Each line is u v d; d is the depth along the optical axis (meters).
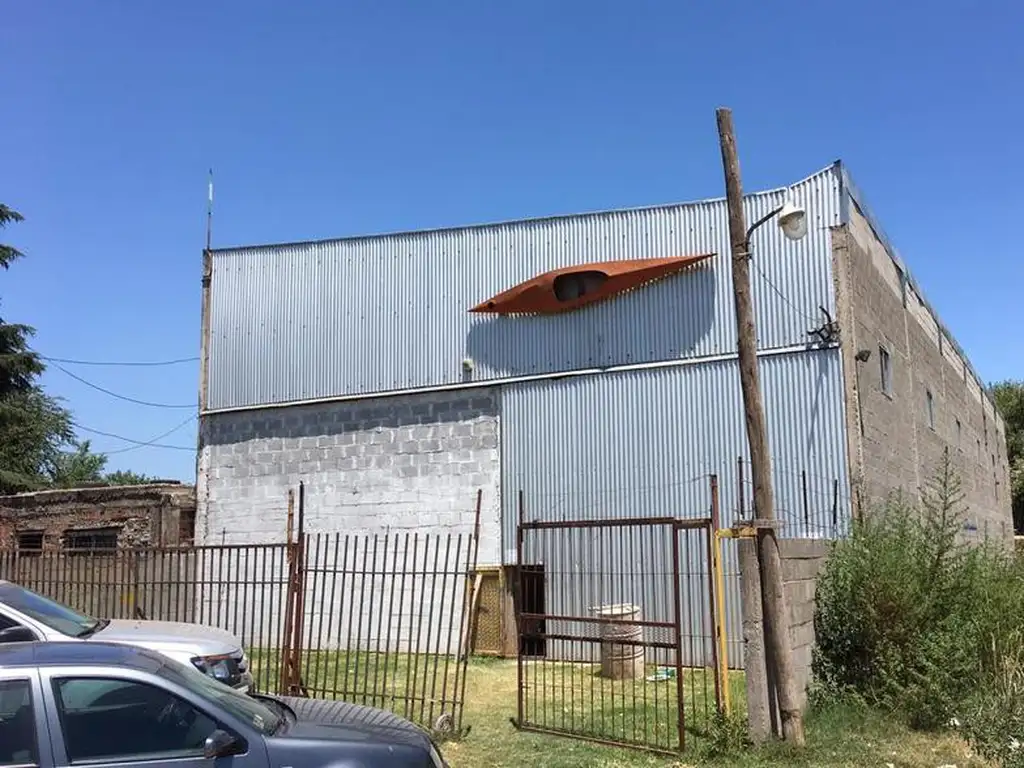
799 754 8.06
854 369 13.34
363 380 16.84
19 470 37.62
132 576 11.84
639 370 14.70
